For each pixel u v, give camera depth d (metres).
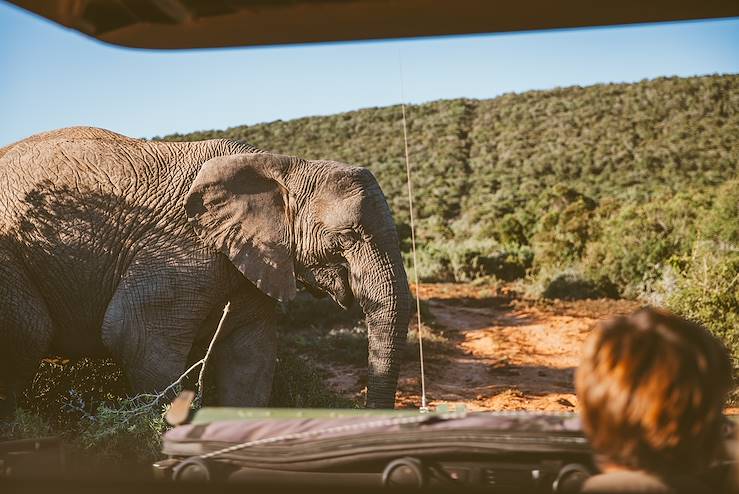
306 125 70.88
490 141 61.22
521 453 2.11
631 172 52.25
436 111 69.62
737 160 52.28
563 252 26.59
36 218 6.82
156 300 6.82
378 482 2.22
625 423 1.43
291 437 2.26
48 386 7.26
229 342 7.38
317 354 12.05
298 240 7.20
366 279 7.13
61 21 1.76
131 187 7.04
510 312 18.73
